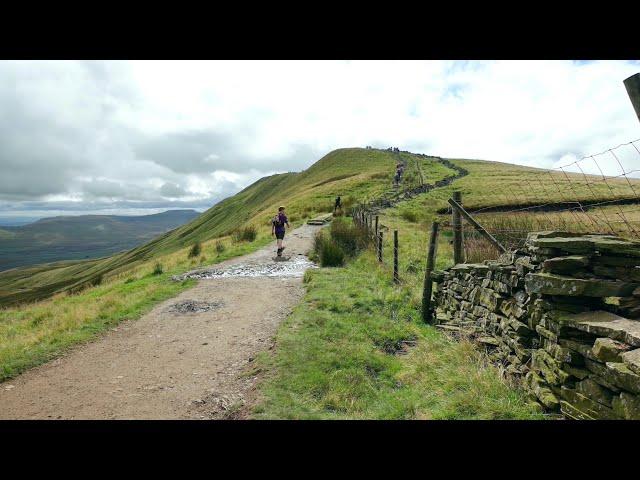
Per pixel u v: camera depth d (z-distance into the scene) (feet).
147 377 22.81
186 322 32.81
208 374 22.93
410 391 19.67
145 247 441.27
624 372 12.47
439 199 119.55
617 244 15.48
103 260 563.48
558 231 18.81
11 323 40.60
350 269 47.44
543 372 17.04
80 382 22.26
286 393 19.44
